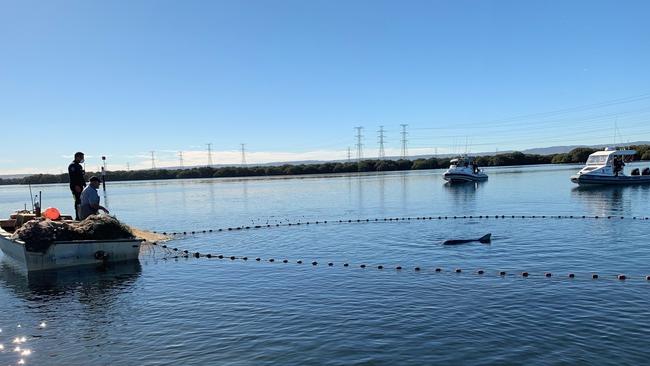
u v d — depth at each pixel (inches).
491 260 771.4
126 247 815.1
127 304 575.5
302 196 2514.8
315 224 1357.0
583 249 852.0
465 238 993.5
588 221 1248.8
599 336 432.1
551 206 1644.9
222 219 1560.0
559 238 981.2
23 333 486.6
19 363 416.5
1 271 774.5
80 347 446.0
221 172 6988.2
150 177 7145.7
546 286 604.7
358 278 674.8
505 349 409.4
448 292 585.6
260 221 1466.5
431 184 3267.7
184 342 446.9
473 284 621.9
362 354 408.2
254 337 452.1
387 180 4052.7
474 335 441.4
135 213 1871.3
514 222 1264.8
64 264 774.5
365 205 1889.8
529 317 486.3
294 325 481.1
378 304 543.2
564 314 493.7
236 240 1089.4
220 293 611.5
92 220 816.9
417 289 604.1
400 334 449.1
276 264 796.6
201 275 719.1
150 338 460.4
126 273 742.5
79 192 892.0
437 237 1035.9
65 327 500.7
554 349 406.9
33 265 757.9
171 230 1304.1
